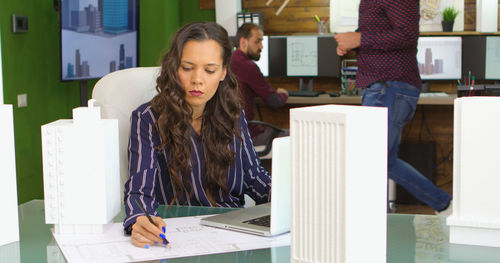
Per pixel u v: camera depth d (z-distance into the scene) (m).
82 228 1.38
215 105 1.75
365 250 0.95
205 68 1.61
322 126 0.92
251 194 1.90
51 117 4.59
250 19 5.27
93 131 1.35
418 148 5.09
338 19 5.40
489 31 5.00
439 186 5.35
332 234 0.93
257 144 4.40
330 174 0.92
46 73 4.52
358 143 0.91
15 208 1.34
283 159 1.34
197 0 5.63
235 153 1.81
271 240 1.33
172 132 1.69
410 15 3.55
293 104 5.50
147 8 5.39
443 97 4.76
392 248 1.24
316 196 0.94
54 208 1.37
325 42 5.32
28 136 4.31
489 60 5.08
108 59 4.62
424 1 5.25
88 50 4.35
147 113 1.71
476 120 1.23
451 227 1.27
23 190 4.27
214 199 1.84
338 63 5.31
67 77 4.13
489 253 1.20
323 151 0.92
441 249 1.23
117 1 4.70
